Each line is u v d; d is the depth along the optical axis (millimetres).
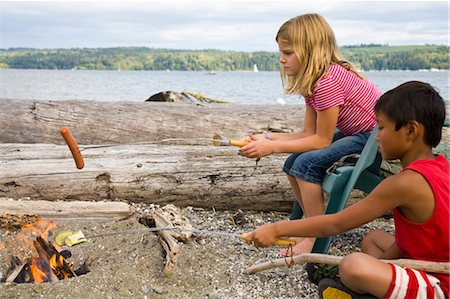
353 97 3855
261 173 4727
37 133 5977
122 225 4145
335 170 3846
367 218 2902
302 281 3607
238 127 6133
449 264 2789
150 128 6035
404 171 2816
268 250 4012
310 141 3775
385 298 2812
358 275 2803
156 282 3514
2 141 5957
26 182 4547
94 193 4629
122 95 28219
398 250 3137
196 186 4676
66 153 4797
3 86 35688
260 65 126750
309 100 4008
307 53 3760
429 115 2797
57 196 4590
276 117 6238
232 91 34656
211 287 3498
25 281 3482
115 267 3609
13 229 4020
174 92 7539
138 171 4664
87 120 6023
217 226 4434
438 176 2779
